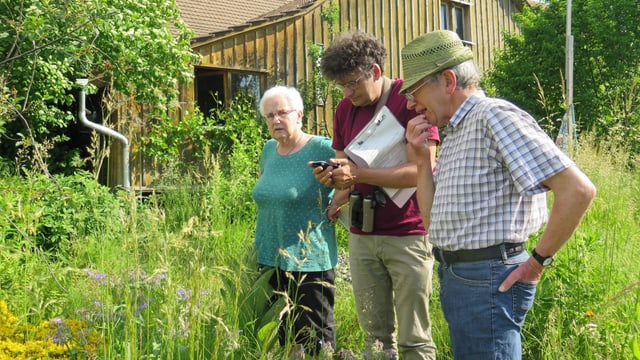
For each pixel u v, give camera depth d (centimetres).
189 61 1155
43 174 741
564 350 372
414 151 296
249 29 1398
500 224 251
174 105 1175
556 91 1911
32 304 391
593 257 446
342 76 360
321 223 396
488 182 253
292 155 408
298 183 397
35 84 891
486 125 251
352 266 380
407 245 358
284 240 393
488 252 253
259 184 412
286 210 395
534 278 251
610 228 546
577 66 1889
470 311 257
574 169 238
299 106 414
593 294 409
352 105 391
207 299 349
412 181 350
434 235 271
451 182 261
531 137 242
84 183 715
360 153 360
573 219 237
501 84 1964
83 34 604
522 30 2048
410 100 287
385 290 377
